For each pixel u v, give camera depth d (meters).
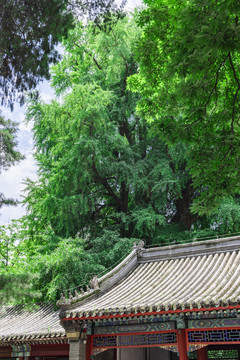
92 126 26.22
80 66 29.95
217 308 10.52
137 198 29.25
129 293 13.87
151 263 16.44
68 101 25.38
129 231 27.92
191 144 9.70
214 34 7.05
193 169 9.45
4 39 7.48
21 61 7.72
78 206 26.11
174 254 16.02
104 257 23.73
